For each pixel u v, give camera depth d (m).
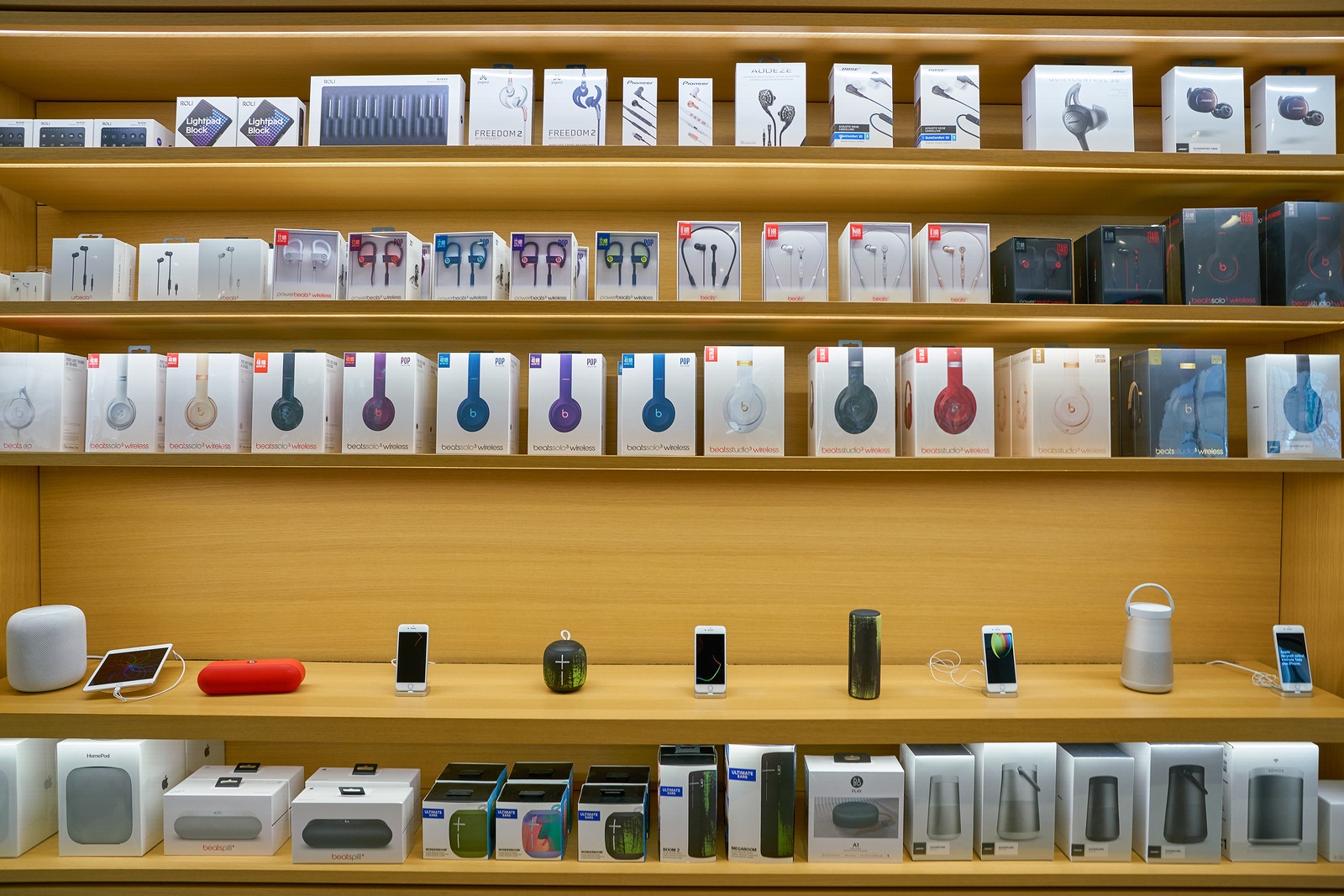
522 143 1.77
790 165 1.73
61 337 2.02
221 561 2.02
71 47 1.79
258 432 1.76
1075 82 1.78
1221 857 1.66
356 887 1.62
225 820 1.65
